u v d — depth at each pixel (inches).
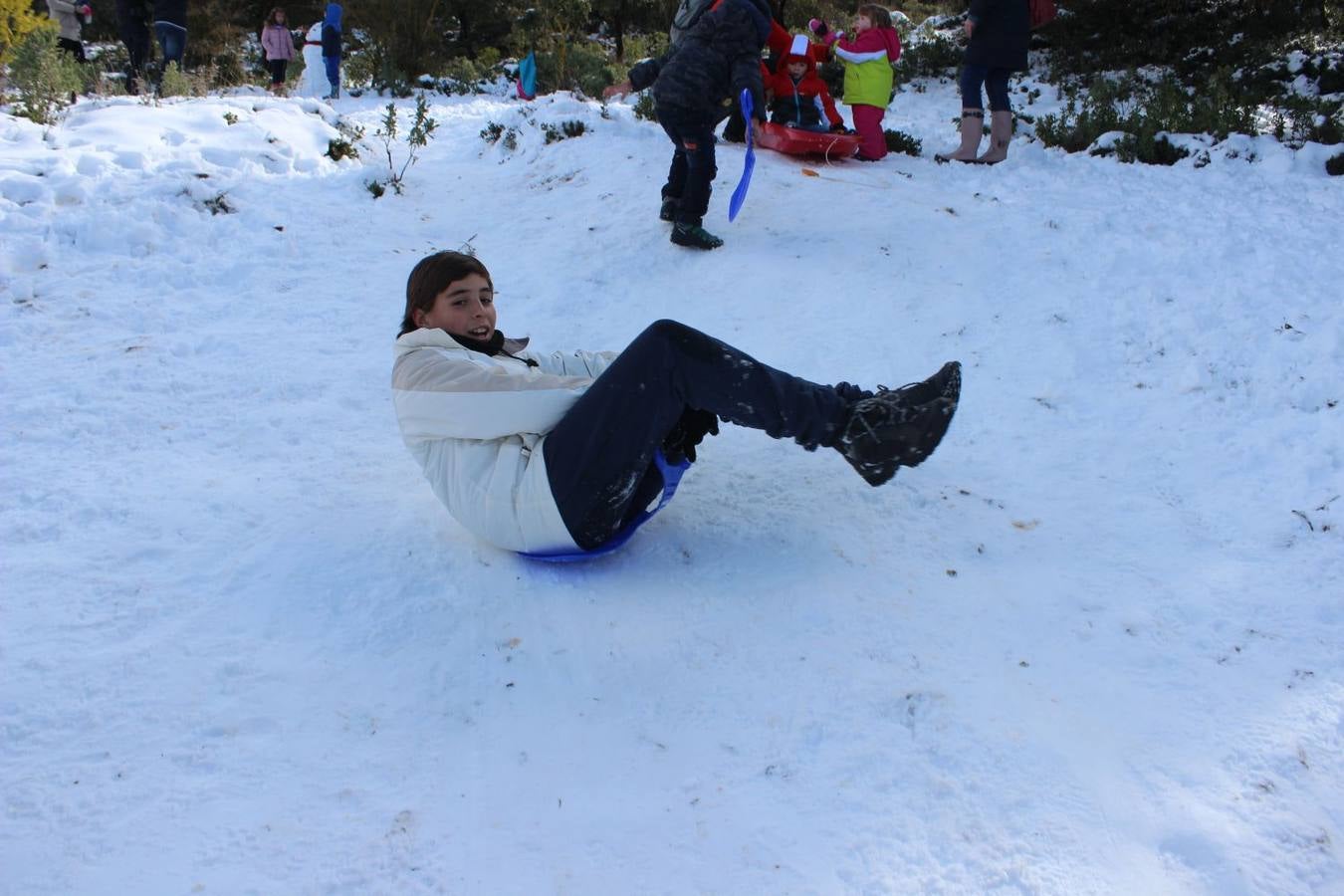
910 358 170.2
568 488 102.5
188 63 714.2
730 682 95.1
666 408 100.8
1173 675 95.0
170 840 77.6
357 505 125.1
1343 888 73.0
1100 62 485.1
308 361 166.2
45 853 76.1
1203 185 261.0
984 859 75.7
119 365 160.1
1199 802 80.3
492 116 396.8
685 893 73.9
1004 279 201.5
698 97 202.7
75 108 288.2
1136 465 135.6
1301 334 164.4
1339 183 254.5
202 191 227.0
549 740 88.7
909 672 95.8
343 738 88.4
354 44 786.8
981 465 136.5
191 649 98.5
